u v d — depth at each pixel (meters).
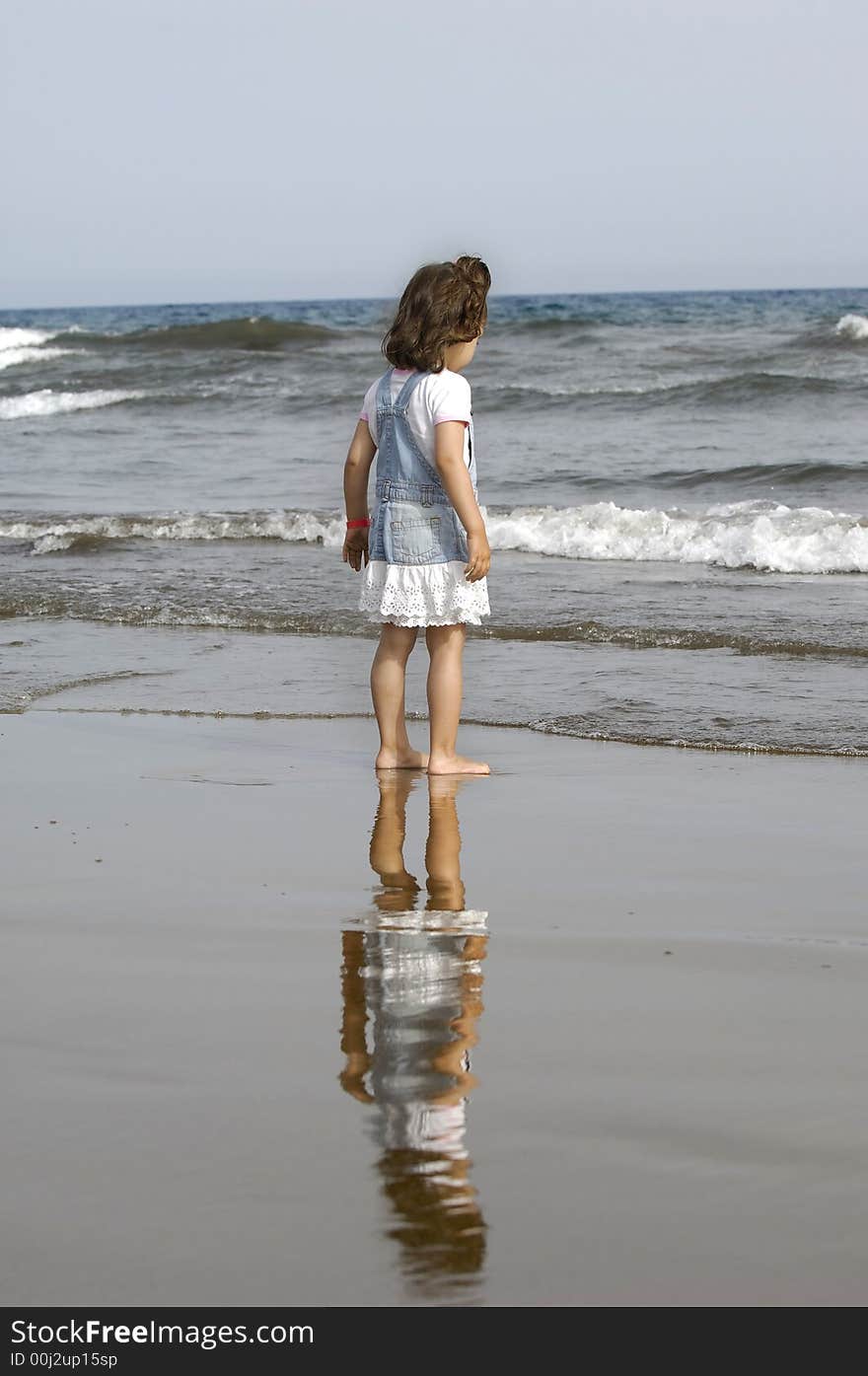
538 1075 1.85
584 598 6.63
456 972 2.27
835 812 3.34
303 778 3.79
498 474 11.39
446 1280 1.40
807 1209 1.50
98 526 9.25
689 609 6.27
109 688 4.99
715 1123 1.70
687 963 2.30
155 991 2.18
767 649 5.39
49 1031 2.02
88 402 18.47
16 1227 1.50
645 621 5.94
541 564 7.91
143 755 4.05
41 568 7.86
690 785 3.66
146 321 73.62
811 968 2.27
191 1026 2.04
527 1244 1.46
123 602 6.67
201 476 12.20
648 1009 2.09
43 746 4.18
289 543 8.88
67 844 3.12
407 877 2.86
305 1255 1.45
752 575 7.38
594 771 3.84
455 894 2.74
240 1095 1.80
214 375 22.09
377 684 3.93
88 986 2.21
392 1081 1.83
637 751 4.08
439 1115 1.74
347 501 4.06
